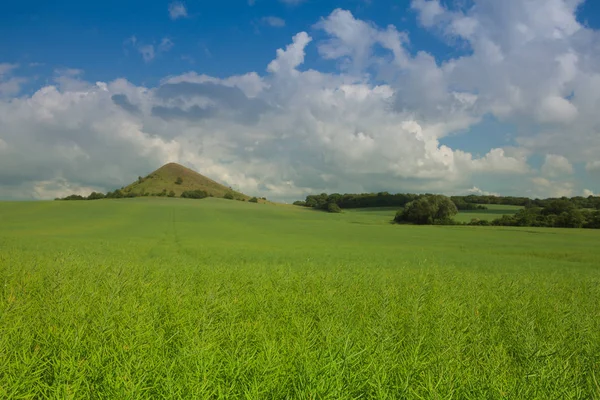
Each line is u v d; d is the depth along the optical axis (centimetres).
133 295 820
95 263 1497
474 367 482
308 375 401
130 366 406
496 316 801
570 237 7338
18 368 396
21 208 11100
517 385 434
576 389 434
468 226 10269
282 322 680
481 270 2447
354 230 8938
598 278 1834
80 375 387
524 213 11250
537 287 1374
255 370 417
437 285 1235
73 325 564
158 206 12950
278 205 18338
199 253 3231
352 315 745
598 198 13725
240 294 931
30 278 966
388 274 1573
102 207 11712
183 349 449
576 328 706
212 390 376
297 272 1534
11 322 541
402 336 610
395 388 407
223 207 14462
